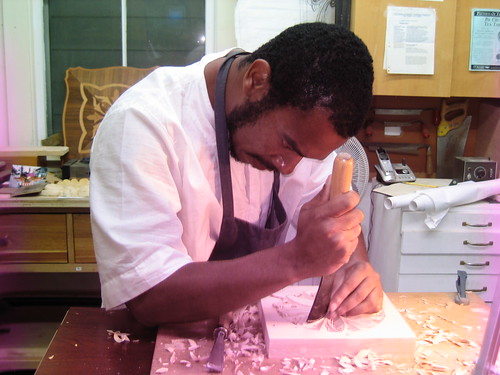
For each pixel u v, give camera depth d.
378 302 0.95
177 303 0.82
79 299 2.29
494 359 0.70
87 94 2.20
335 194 0.82
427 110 2.34
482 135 2.36
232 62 0.92
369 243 2.22
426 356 0.86
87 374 0.81
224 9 2.19
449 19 1.96
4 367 1.98
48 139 2.24
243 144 0.86
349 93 0.72
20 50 2.17
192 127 0.94
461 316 1.00
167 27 2.24
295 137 0.76
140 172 0.84
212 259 1.08
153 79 0.97
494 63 2.03
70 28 2.23
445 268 1.93
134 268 0.82
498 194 1.95
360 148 1.85
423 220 1.89
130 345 0.89
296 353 0.84
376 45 1.96
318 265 0.80
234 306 0.83
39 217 1.81
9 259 1.83
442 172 2.39
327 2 2.07
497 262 1.93
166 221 0.84
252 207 1.05
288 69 0.73
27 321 2.18
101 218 0.83
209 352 0.84
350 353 0.85
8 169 2.07
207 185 0.93
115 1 2.21
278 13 2.08
